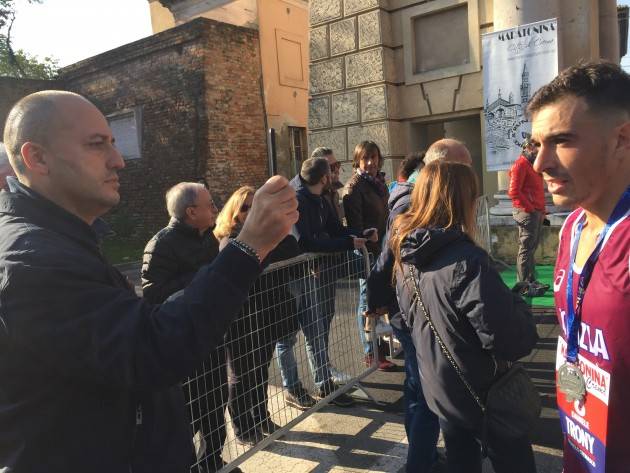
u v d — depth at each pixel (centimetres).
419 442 233
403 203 270
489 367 183
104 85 1372
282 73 1352
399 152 828
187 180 1221
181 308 104
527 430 184
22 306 99
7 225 109
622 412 103
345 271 368
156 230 1322
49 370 104
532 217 550
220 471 260
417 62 809
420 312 196
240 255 108
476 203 200
